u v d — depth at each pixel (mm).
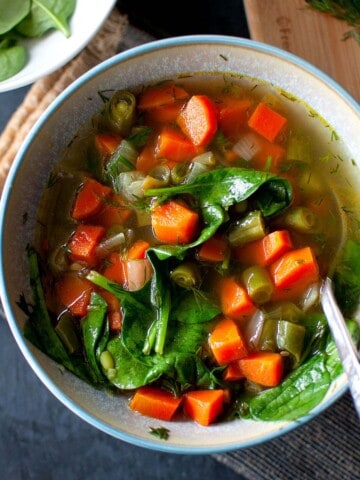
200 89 284
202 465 339
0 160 328
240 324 272
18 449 344
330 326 263
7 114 356
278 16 323
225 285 272
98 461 342
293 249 274
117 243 278
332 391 255
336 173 281
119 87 276
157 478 340
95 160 284
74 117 274
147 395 267
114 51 341
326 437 330
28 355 260
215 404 264
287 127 284
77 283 280
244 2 325
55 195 283
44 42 336
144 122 285
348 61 323
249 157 281
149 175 278
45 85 333
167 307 267
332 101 270
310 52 323
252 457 334
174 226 265
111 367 271
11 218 267
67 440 344
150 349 267
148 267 272
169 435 264
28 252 275
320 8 320
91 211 279
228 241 271
